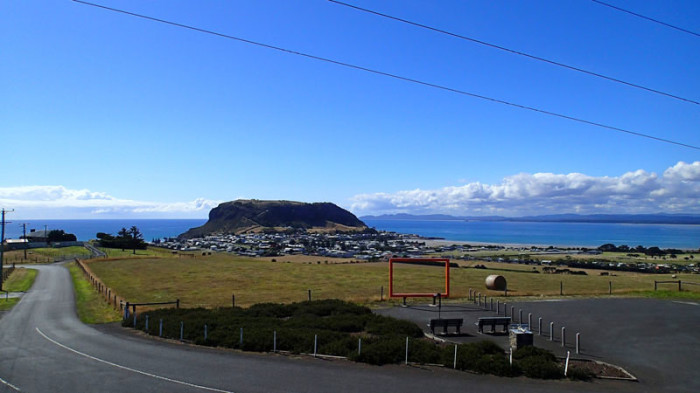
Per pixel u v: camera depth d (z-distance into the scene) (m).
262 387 15.67
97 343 23.38
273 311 31.61
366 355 19.11
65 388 15.64
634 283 56.69
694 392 15.66
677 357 20.41
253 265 89.00
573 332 25.55
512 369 17.34
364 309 32.03
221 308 34.25
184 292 48.50
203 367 18.31
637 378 17.25
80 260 98.00
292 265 89.88
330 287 51.94
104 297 44.53
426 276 65.19
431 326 24.58
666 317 30.19
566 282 57.25
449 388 15.67
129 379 16.66
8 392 15.25
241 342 21.72
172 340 23.94
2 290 53.91
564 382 16.55
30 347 22.53
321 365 18.59
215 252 160.88
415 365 18.56
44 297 46.88
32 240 162.88
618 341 23.44
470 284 53.97
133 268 81.06
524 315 30.95
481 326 25.22
